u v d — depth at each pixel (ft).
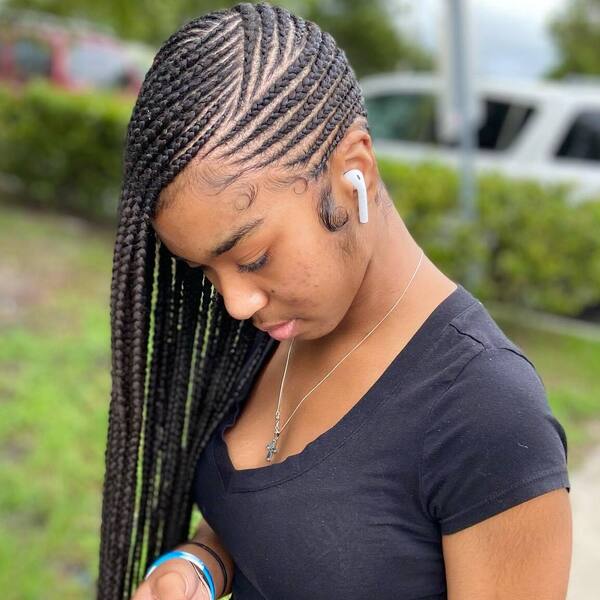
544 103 19.04
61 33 28.48
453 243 16.56
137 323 3.48
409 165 18.31
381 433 2.97
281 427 3.45
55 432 11.31
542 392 2.81
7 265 19.34
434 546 3.02
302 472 3.09
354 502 3.00
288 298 2.90
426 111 21.07
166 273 3.74
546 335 16.85
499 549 2.79
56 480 10.20
